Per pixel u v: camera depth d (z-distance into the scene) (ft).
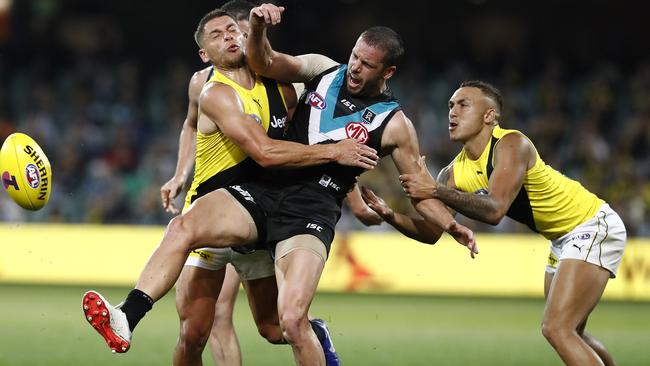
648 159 242.58
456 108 78.13
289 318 66.74
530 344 120.88
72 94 263.70
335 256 194.90
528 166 76.28
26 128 251.60
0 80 269.03
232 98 71.15
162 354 106.73
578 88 268.21
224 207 70.33
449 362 104.88
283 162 69.97
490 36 286.66
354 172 75.20
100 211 228.84
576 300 74.13
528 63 278.67
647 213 220.02
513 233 206.80
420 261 193.26
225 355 79.87
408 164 74.84
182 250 67.72
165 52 286.87
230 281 80.74
